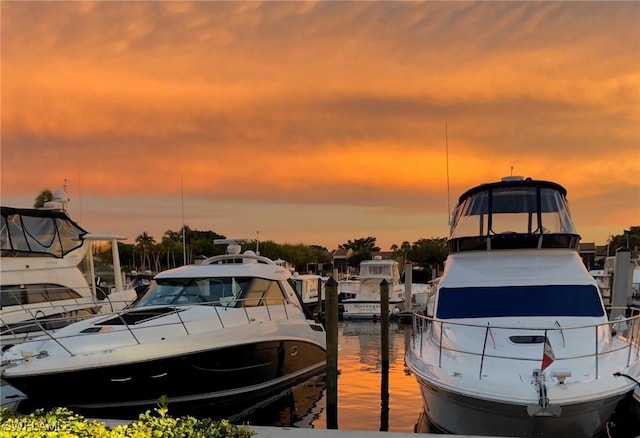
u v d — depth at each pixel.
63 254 12.41
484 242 8.97
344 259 96.31
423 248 71.75
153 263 86.12
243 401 9.80
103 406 8.21
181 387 8.69
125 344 8.11
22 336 9.54
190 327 8.90
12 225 11.55
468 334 7.80
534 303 8.08
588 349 7.24
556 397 6.15
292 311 11.26
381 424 9.22
